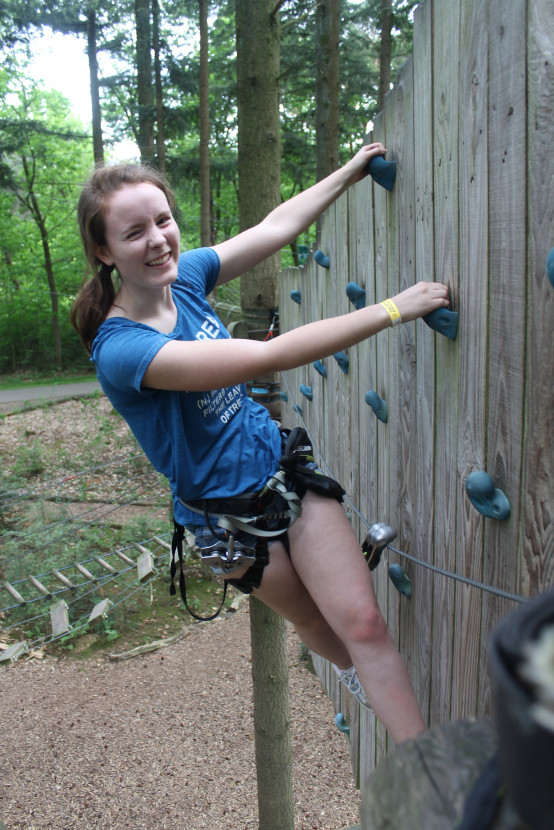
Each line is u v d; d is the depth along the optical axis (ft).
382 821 2.06
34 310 90.12
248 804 18.92
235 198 86.69
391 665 5.67
